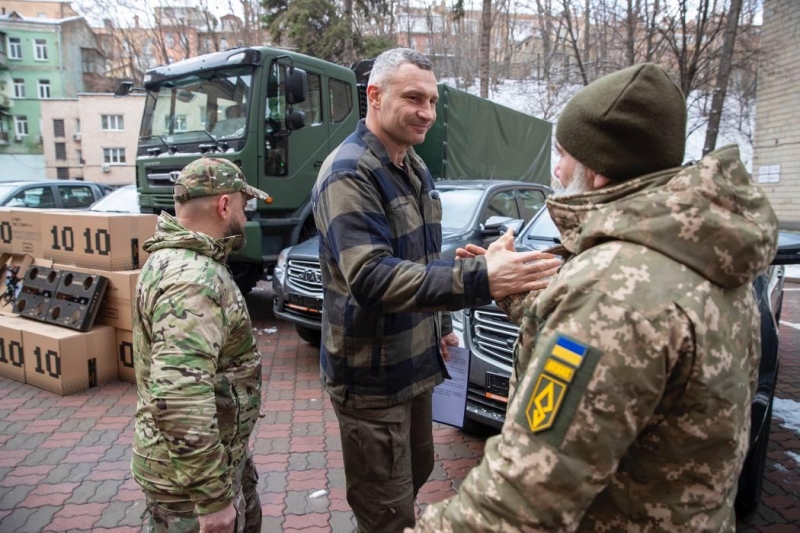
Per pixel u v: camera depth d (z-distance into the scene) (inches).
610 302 35.5
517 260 58.6
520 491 35.8
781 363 217.5
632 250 36.9
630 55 457.7
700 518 37.8
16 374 185.5
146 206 273.6
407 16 1279.5
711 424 36.3
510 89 973.2
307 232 272.2
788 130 583.8
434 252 82.5
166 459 64.8
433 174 305.1
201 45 1357.0
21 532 107.4
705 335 35.3
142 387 67.5
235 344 70.1
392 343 74.8
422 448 87.9
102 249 183.6
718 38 468.4
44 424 154.4
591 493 35.2
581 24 624.7
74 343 175.2
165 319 61.1
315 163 268.1
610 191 39.6
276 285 211.8
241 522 71.4
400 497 77.5
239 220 73.3
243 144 235.9
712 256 36.0
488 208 224.2
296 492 122.0
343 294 74.4
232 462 69.7
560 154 45.5
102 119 1430.9
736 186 37.1
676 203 36.4
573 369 35.4
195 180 69.7
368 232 68.1
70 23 1788.9
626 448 35.3
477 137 336.2
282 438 148.3
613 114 39.4
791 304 332.2
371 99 75.4
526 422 36.8
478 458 136.4
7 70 1748.3
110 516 112.9
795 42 569.9
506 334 122.0
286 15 763.4
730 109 786.8
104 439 146.0
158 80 267.0
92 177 1444.4
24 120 1784.0
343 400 76.4
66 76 1796.3
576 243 41.5
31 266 201.6
